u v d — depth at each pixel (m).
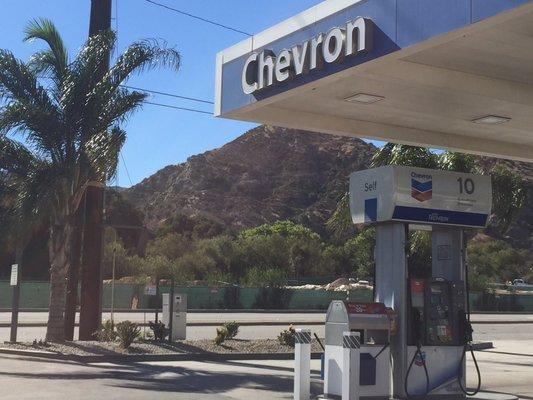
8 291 47.53
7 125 18.28
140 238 84.38
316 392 12.03
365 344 11.16
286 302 52.44
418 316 11.54
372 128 14.99
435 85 12.12
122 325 18.69
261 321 35.97
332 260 86.50
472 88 12.23
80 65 19.20
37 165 18.91
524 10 8.59
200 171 178.75
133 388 12.61
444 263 12.45
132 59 19.11
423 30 9.77
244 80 12.89
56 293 19.45
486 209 12.30
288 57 11.90
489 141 16.17
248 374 15.17
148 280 53.25
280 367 16.78
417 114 14.06
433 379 11.61
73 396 11.46
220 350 18.86
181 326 20.66
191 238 102.44
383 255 11.96
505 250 99.75
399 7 10.18
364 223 12.13
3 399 11.06
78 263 20.80
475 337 30.00
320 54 11.40
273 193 174.88
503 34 9.99
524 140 16.09
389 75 11.71
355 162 183.25
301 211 168.25
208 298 50.50
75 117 18.95
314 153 190.12
